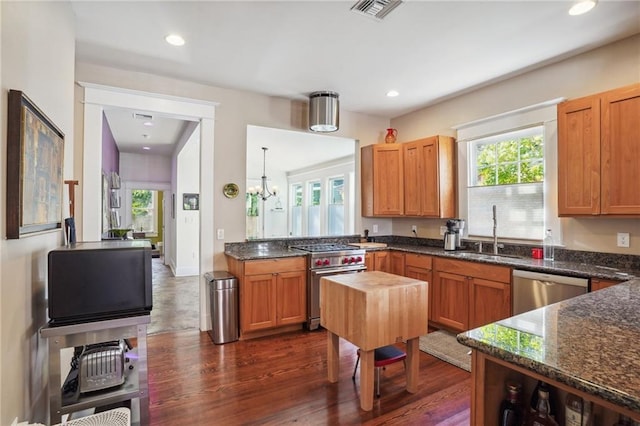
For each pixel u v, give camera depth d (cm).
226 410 222
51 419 170
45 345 188
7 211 133
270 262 355
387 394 242
